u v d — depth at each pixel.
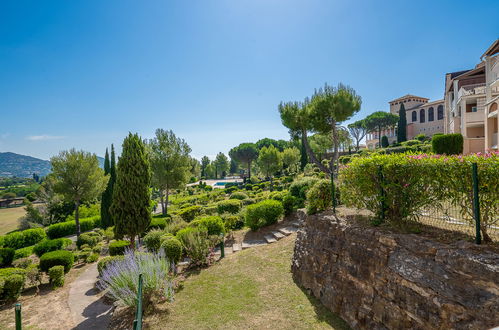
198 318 6.15
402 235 4.73
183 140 23.70
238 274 8.59
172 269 8.82
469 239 4.11
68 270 10.29
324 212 7.95
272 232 12.72
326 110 16.52
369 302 4.96
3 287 7.73
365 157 6.36
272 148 39.06
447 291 3.61
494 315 3.02
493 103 16.91
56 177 19.09
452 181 4.34
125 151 10.52
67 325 6.42
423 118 58.50
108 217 23.95
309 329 5.32
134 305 6.46
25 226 22.95
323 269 6.56
